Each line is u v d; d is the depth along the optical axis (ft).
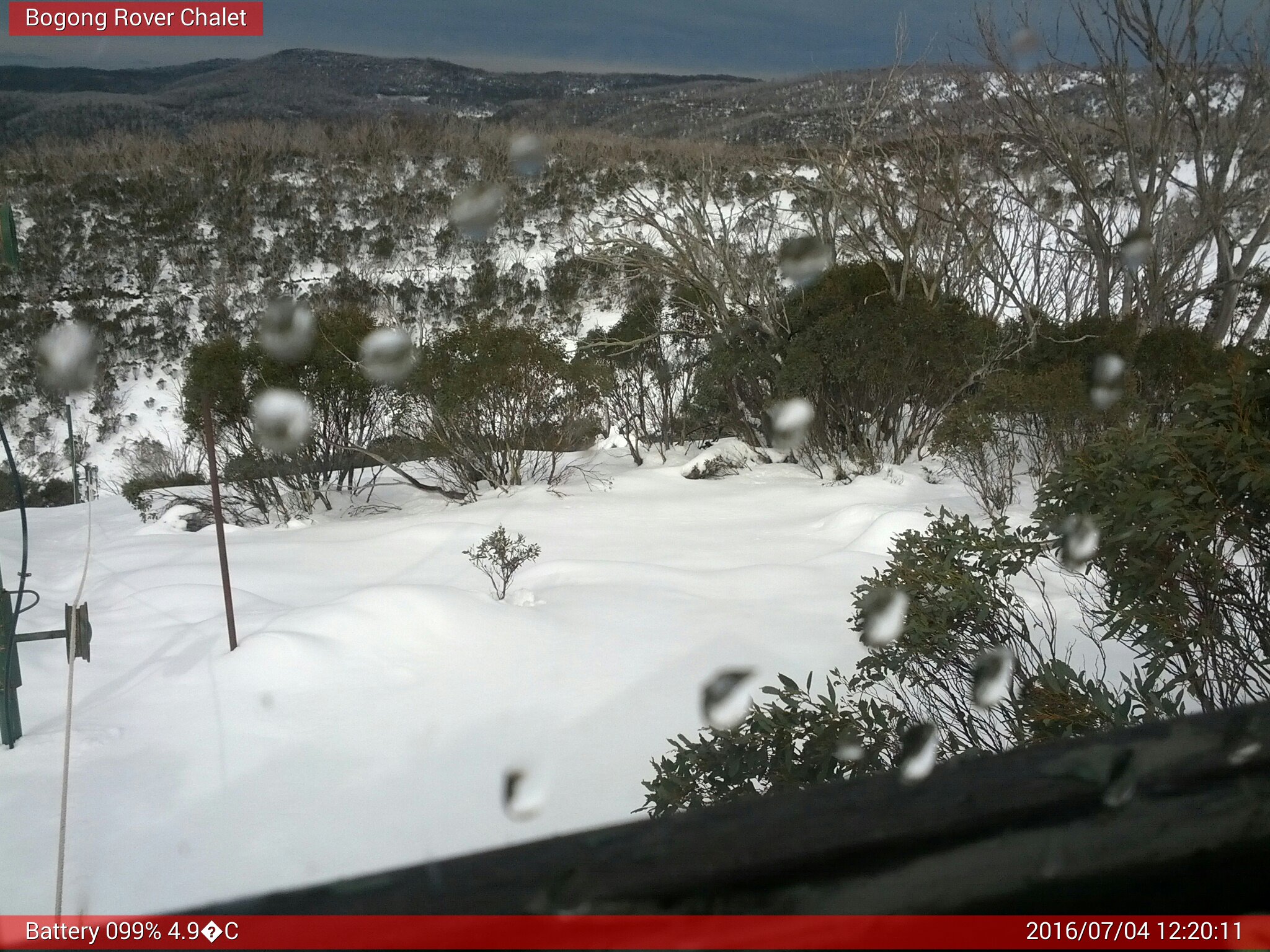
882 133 48.78
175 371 84.79
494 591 22.61
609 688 16.28
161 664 17.66
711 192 49.03
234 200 108.06
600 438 51.52
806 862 1.48
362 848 11.55
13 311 87.97
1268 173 46.91
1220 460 8.16
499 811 12.37
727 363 42.96
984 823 1.63
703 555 26.43
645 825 1.75
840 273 43.04
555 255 100.27
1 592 14.47
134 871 11.03
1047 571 18.01
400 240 104.73
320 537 30.96
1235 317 50.16
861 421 39.99
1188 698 11.25
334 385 38.99
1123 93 44.86
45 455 72.79
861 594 11.68
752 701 9.87
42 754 14.11
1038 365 41.65
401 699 15.97
